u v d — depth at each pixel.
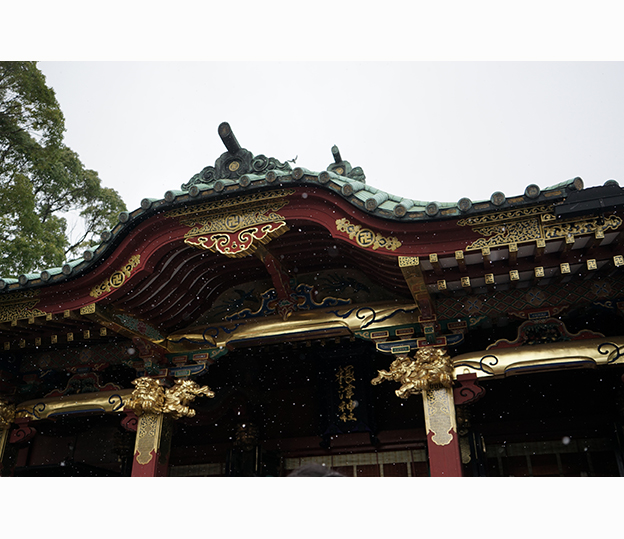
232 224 8.72
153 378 10.28
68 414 10.38
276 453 12.72
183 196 8.69
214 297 10.82
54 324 9.80
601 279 8.70
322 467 3.65
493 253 7.87
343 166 10.76
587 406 11.60
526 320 8.91
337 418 12.27
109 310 9.38
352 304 9.82
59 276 9.12
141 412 9.88
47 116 18.41
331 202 8.30
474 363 8.76
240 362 13.30
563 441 11.58
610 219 7.21
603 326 10.86
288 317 10.01
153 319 10.22
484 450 11.40
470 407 12.09
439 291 8.95
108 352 10.79
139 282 9.21
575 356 8.41
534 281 8.77
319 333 9.84
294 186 8.48
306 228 9.12
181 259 9.58
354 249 8.91
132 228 9.02
